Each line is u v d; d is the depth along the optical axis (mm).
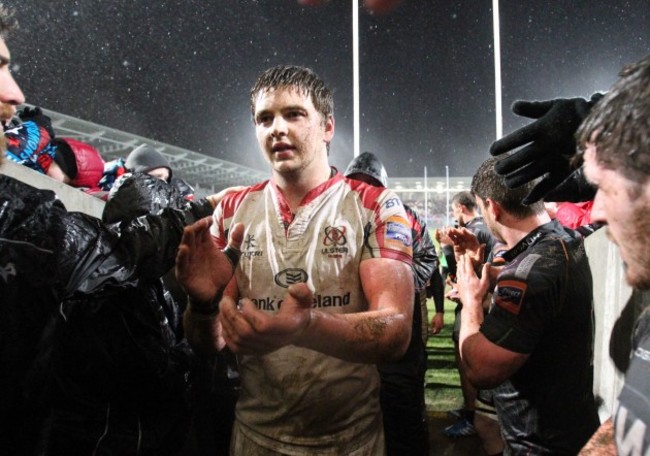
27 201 979
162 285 1595
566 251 1447
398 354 1132
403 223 1265
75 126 13617
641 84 568
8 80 919
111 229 1229
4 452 908
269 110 1268
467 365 1464
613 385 1596
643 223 564
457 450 3078
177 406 1581
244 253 1318
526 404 1471
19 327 868
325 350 1013
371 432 1300
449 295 2391
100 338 1366
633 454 564
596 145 609
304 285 883
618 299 1556
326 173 1348
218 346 1325
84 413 1390
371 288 1200
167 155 17719
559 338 1409
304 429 1249
